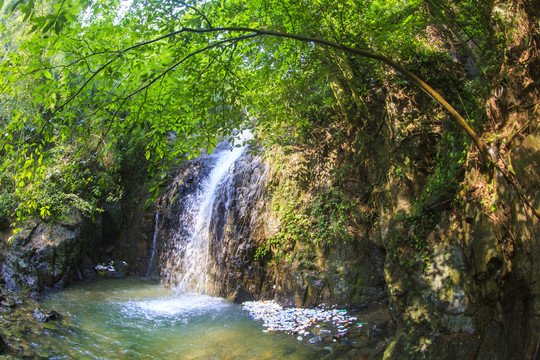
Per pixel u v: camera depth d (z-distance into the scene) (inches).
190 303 337.4
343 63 268.1
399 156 247.9
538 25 153.6
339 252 293.7
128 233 496.1
